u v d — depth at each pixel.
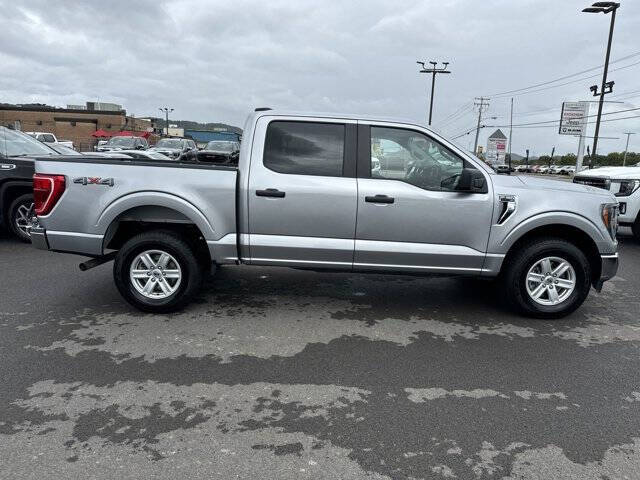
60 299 5.38
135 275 4.91
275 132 4.82
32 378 3.61
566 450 2.92
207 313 5.05
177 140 26.05
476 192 4.79
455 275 4.96
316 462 2.75
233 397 3.42
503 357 4.19
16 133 9.12
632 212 9.20
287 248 4.80
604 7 23.23
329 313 5.16
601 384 3.75
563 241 4.96
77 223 4.77
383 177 4.81
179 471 2.64
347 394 3.50
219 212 4.75
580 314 5.34
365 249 4.80
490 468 2.74
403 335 4.62
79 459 2.71
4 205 7.90
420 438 3.00
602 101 24.39
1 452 2.76
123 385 3.54
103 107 68.25
